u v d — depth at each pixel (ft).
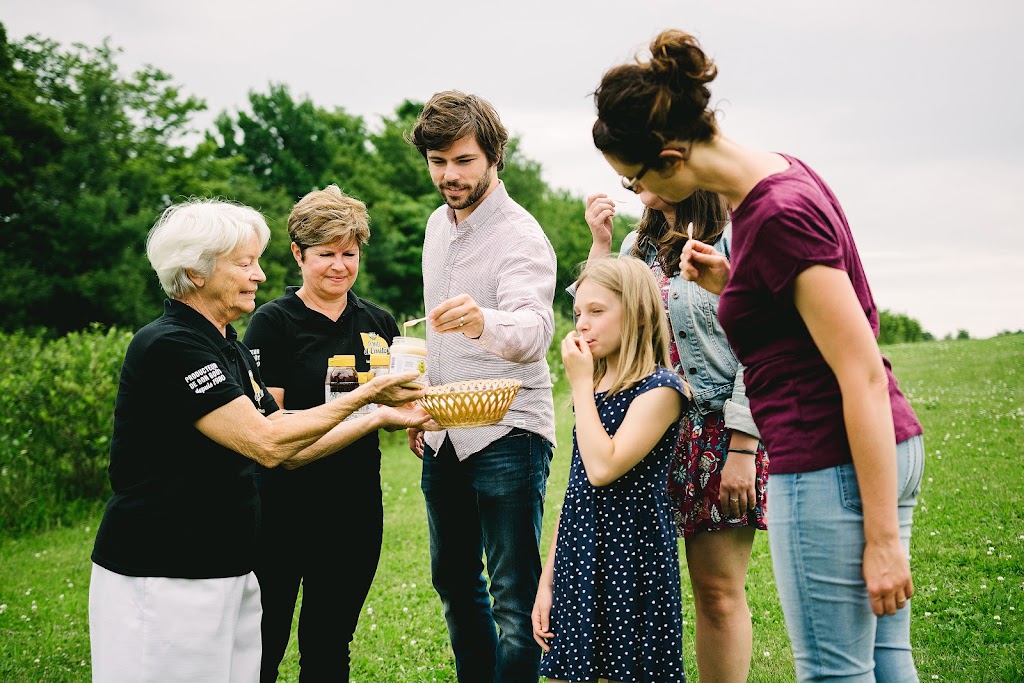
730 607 9.41
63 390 28.22
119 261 99.50
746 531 9.36
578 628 8.12
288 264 120.88
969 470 20.35
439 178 10.21
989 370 37.76
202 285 8.39
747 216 6.32
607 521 8.14
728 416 8.95
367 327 11.21
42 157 103.09
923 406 30.12
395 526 22.15
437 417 8.93
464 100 10.09
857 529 6.27
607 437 8.05
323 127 144.77
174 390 7.88
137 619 7.73
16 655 14.17
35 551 22.75
